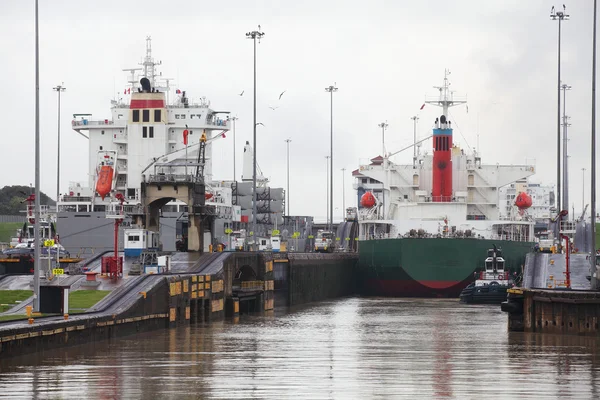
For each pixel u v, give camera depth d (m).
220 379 113.81
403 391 106.75
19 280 175.12
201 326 176.88
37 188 147.25
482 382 112.88
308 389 107.69
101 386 108.62
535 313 166.62
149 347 141.88
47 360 125.38
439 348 144.75
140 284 167.12
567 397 103.56
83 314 145.88
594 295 156.75
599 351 141.12
